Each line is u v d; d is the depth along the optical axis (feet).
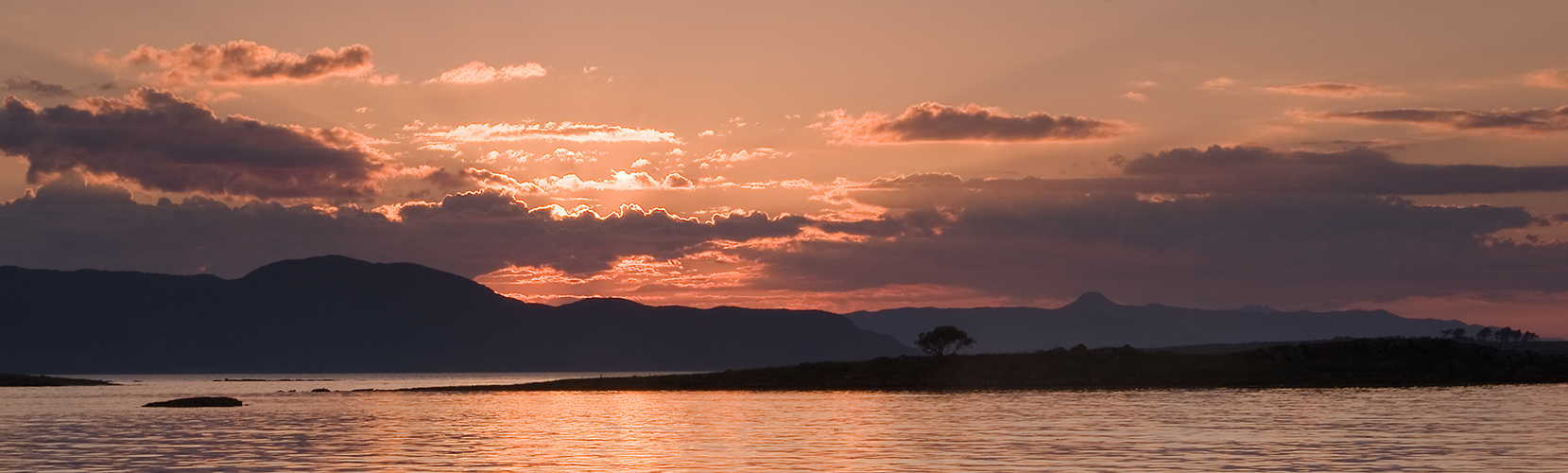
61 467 157.79
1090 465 152.35
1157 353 495.41
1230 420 228.63
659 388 485.97
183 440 203.00
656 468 152.97
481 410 312.71
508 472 149.79
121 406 356.79
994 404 299.99
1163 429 208.85
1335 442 180.65
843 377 476.54
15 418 278.05
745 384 479.82
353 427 237.86
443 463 161.48
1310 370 440.04
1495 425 209.97
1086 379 440.04
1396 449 168.35
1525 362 450.71
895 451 171.73
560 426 234.99
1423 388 372.17
